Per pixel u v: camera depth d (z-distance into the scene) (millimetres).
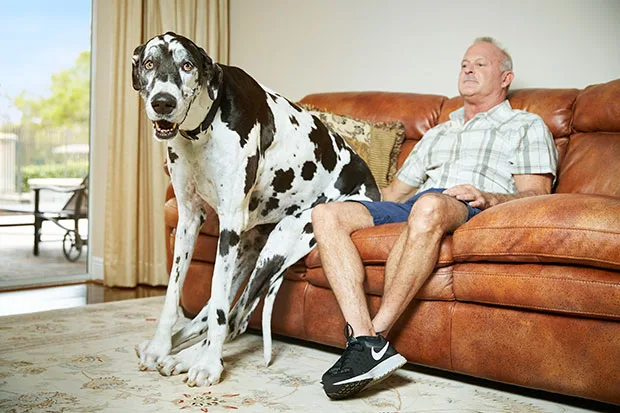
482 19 3281
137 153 4055
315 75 4000
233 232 2123
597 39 2926
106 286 4090
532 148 2510
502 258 1918
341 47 3867
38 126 4234
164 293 3850
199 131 2023
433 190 2508
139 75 1957
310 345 2545
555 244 1804
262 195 2279
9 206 4133
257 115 2150
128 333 2641
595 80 2939
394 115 3117
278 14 4180
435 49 3457
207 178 2123
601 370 1762
